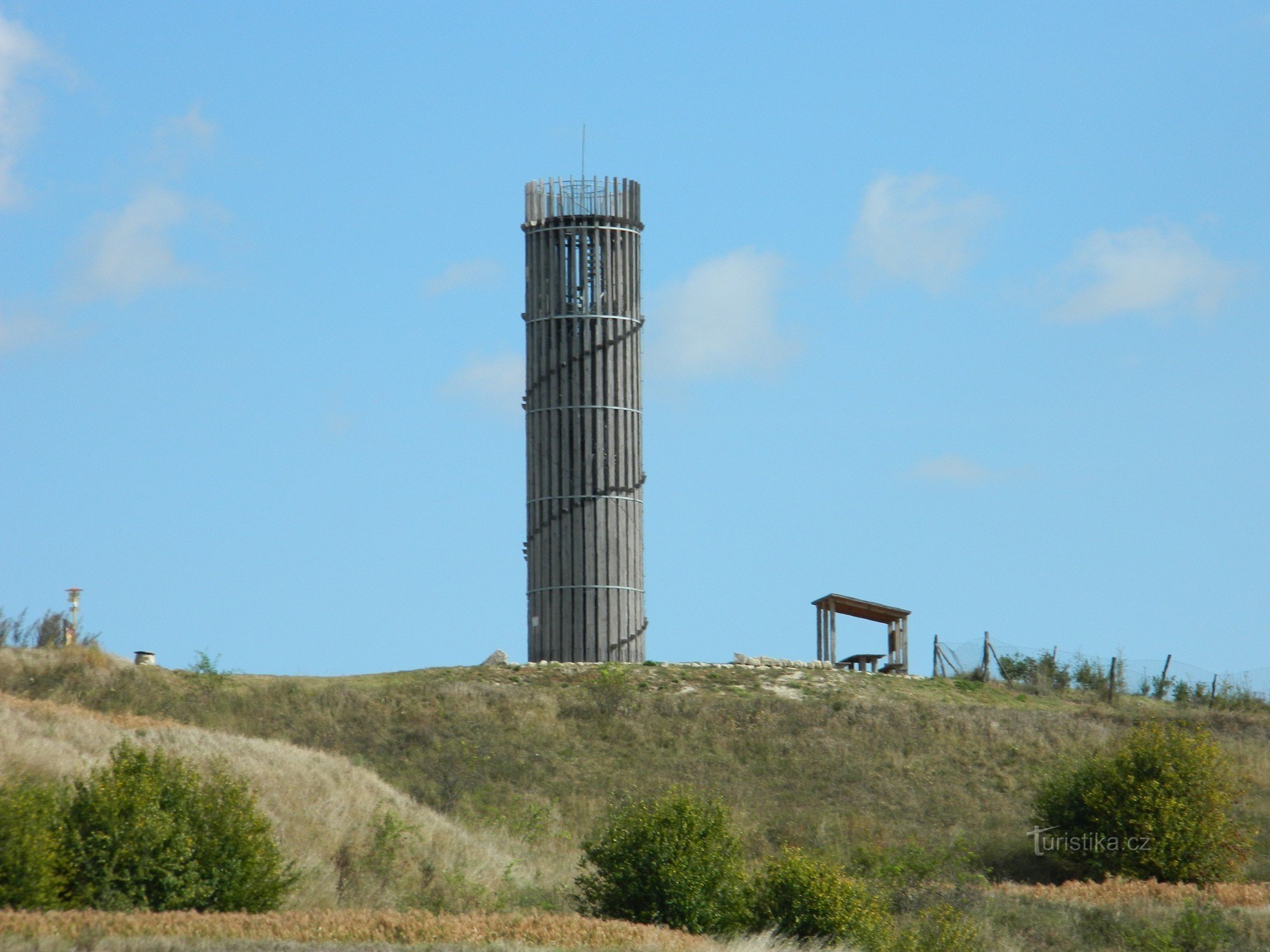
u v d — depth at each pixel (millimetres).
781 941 115062
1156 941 126000
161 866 108812
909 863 153250
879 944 119812
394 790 170375
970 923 128500
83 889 105812
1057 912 137500
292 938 96812
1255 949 126000
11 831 103000
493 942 100125
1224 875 165500
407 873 143000
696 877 119688
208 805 114688
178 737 162125
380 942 96688
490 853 156375
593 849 127312
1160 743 174250
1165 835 165750
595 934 106062
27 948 83875
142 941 89000
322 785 158875
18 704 167250
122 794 110375
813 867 123562
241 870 112938
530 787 194250
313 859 138250
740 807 190125
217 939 92562
